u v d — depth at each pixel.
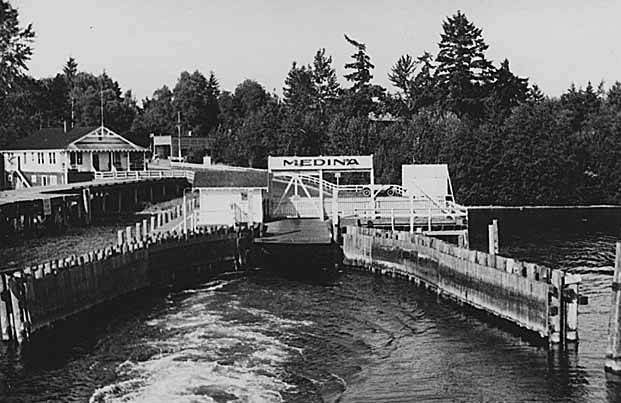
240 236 48.72
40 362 28.38
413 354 29.34
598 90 153.50
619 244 25.81
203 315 35.91
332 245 48.88
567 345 29.16
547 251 56.91
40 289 31.25
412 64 140.75
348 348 30.28
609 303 37.25
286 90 152.12
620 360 26.28
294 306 37.88
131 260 39.72
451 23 126.31
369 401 24.34
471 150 104.19
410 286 43.09
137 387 25.66
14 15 100.06
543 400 24.17
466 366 27.70
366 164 55.22
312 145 109.50
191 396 24.72
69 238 52.28
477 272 35.25
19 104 118.00
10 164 95.88
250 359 28.77
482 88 128.38
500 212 95.25
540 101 137.12
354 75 137.38
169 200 79.38
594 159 107.94
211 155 120.94
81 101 144.12
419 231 50.94
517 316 31.59
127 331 32.91
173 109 160.12
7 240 50.75
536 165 104.56
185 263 45.22
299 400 24.42
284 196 56.91
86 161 89.94
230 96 168.75
